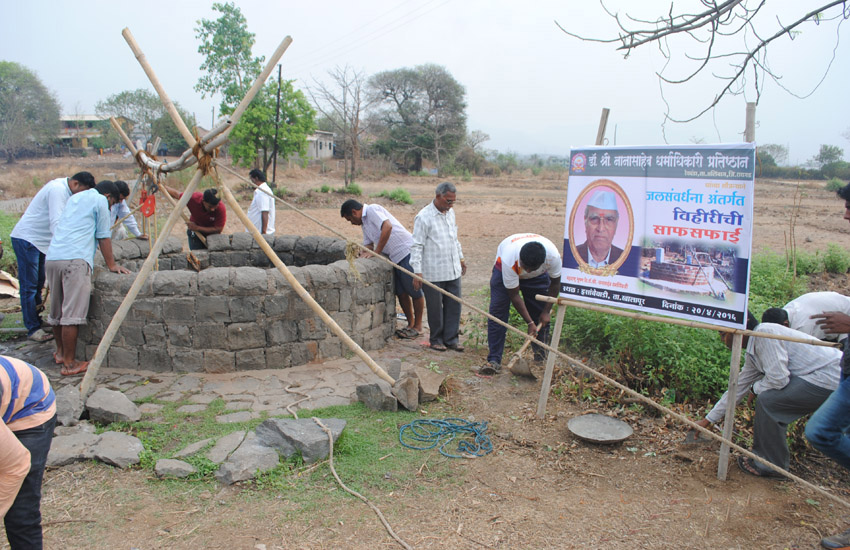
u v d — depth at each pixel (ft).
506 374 18.88
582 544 10.41
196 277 17.87
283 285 18.34
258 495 11.73
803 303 13.03
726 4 11.53
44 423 8.70
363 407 15.97
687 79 12.71
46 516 10.88
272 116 91.71
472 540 10.46
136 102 197.06
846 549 10.14
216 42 90.22
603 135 14.51
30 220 20.56
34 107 183.32
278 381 17.71
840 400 10.59
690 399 16.52
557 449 13.97
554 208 86.63
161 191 21.20
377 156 186.70
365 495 11.85
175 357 18.13
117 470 12.53
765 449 12.58
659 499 11.93
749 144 12.07
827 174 125.39
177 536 10.42
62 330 17.79
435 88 189.47
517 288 17.99
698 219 12.82
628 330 17.52
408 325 24.17
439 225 20.51
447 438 14.44
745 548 10.37
